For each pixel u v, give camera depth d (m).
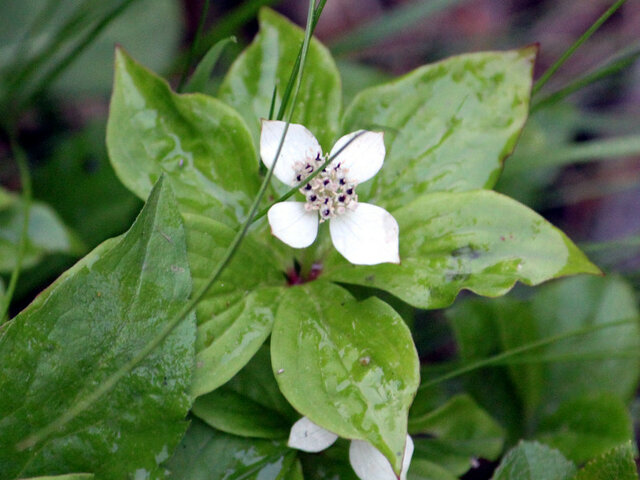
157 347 0.21
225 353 0.21
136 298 0.21
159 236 0.21
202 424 0.22
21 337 0.20
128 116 0.22
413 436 0.25
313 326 0.21
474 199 0.22
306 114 0.23
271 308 0.22
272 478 0.22
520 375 0.25
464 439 0.23
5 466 0.21
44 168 0.28
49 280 0.26
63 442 0.21
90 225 0.27
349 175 0.22
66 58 0.27
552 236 0.21
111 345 0.21
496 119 0.23
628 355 0.25
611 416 0.24
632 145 0.28
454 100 0.23
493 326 0.25
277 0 0.28
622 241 0.26
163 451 0.21
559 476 0.23
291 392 0.21
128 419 0.21
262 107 0.23
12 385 0.20
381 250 0.21
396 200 0.23
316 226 0.21
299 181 0.22
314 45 0.23
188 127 0.22
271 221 0.21
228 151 0.22
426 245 0.22
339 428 0.20
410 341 0.21
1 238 0.25
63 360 0.21
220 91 0.23
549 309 0.26
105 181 0.27
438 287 0.21
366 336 0.21
